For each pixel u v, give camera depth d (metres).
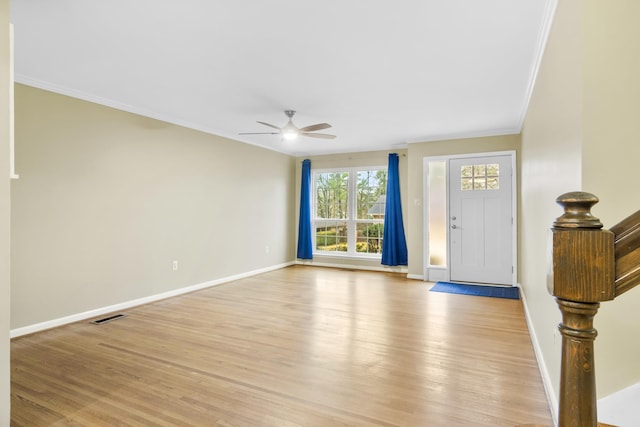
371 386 2.35
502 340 3.18
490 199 5.51
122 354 2.88
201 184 5.26
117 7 2.20
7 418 1.73
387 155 6.69
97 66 3.10
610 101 1.56
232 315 3.94
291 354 2.88
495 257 5.47
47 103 3.49
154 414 2.04
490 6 2.18
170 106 4.24
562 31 1.98
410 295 4.84
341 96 3.84
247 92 3.72
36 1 2.13
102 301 3.96
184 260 4.97
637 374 1.51
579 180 1.63
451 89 3.61
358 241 7.03
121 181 4.16
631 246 0.60
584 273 0.63
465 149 5.65
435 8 2.20
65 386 2.36
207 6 2.19
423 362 2.72
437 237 5.90
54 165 3.55
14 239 3.26
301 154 7.45
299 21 2.36
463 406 2.11
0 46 1.69
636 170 1.53
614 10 1.56
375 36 2.55
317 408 2.10
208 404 2.14
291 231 7.46
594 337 0.64
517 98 3.87
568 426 0.65
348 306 4.29
